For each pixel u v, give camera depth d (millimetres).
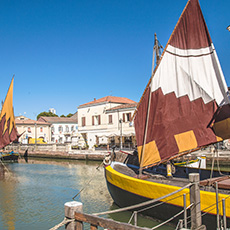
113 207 13664
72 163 38812
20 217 12930
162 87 11734
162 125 11625
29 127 74625
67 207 6258
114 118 45094
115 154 16172
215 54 11305
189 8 11828
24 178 24750
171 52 11945
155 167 13219
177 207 9164
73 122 82250
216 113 10992
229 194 8211
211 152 30281
